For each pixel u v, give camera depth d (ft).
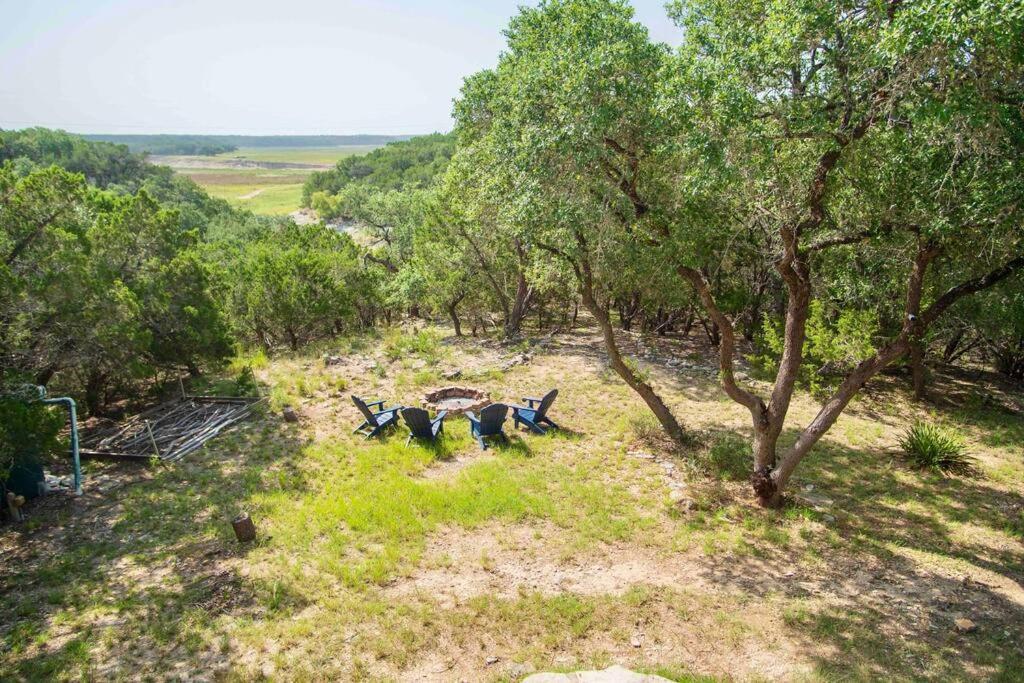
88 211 46.01
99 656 19.49
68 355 35.47
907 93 21.45
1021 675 18.80
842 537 27.89
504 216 33.96
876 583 24.25
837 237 28.94
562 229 30.76
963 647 20.31
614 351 37.45
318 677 18.58
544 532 27.84
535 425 40.45
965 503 31.76
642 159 29.86
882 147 26.03
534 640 20.61
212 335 50.88
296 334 74.43
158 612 21.75
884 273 44.14
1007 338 56.95
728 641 20.70
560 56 26.99
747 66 23.47
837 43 23.35
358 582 23.36
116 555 25.54
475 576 24.34
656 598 23.11
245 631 20.65
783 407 29.94
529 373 54.70
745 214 29.25
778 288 63.21
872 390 54.34
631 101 26.14
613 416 43.83
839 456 38.17
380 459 35.35
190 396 46.11
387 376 53.42
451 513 29.04
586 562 25.58
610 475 34.01
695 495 31.58
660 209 29.30
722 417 44.34
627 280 38.52
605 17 28.45
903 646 20.33
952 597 23.31
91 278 35.65
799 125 23.16
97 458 35.91
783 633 21.13
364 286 84.07
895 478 34.91
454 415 43.06
